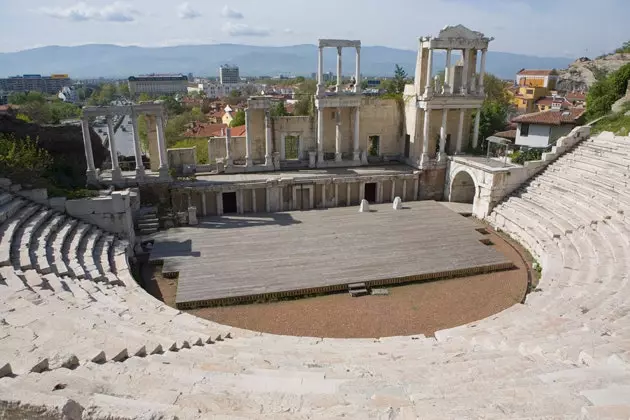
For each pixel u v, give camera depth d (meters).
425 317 19.30
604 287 17.02
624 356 9.01
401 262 24.03
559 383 7.75
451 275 23.02
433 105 36.75
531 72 108.75
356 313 19.58
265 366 9.90
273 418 6.31
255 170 36.72
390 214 32.88
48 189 24.92
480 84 37.75
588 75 95.31
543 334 12.73
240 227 29.69
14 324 11.09
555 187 29.80
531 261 25.12
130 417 5.72
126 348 9.84
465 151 40.28
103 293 16.83
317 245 26.36
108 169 35.91
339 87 37.91
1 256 17.14
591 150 31.52
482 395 7.34
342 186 35.81
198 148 49.38
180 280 21.77
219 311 19.64
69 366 8.50
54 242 20.69
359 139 40.34
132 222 26.52
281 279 21.94
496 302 20.58
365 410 6.74
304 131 38.69
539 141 42.84
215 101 144.75
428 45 35.81
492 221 31.31
